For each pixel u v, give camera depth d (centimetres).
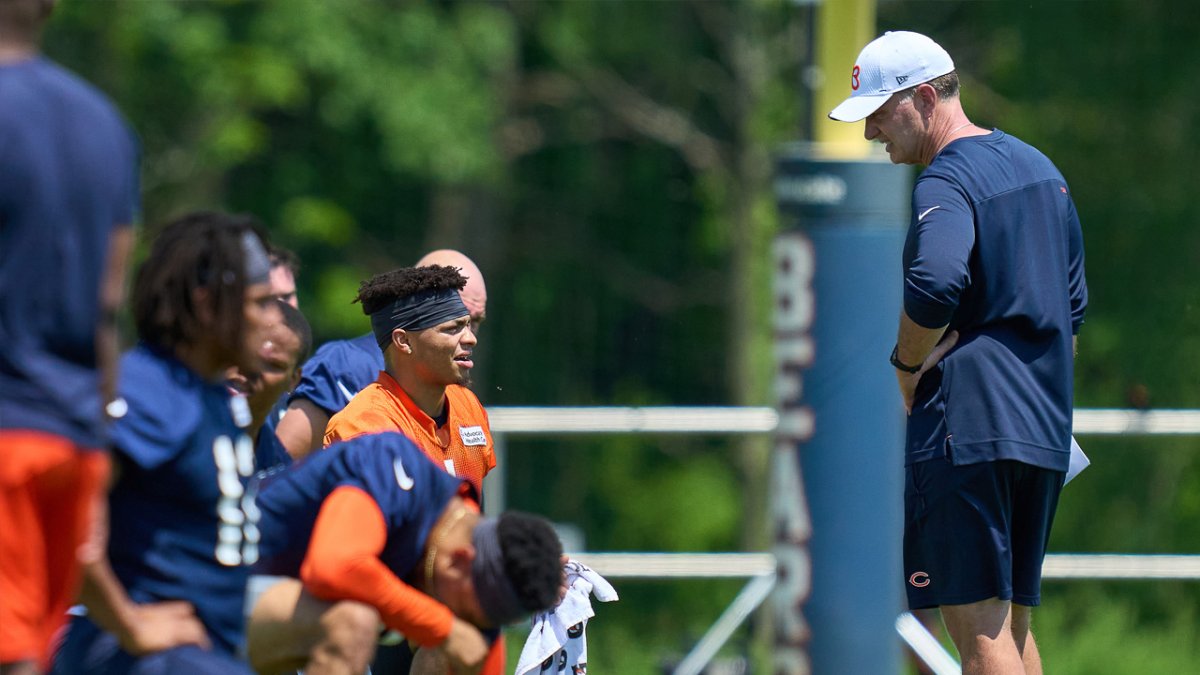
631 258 8712
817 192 2400
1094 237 7569
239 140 6538
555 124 8431
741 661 2869
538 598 1429
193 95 6525
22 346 1127
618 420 2730
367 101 6425
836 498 2409
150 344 1291
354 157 7562
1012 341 1641
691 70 8094
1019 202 1642
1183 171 7494
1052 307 1644
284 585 1447
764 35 7669
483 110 6656
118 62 6675
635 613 7188
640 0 7744
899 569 2441
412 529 1449
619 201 8725
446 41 6612
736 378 7712
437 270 1775
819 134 2461
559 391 8644
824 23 2456
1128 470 7325
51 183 1130
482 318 1989
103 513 1219
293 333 1557
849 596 2409
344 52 6341
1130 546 7212
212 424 1284
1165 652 6344
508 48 6894
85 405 1149
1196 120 7481
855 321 2400
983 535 1638
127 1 6256
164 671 1242
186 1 6366
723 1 7888
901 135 1711
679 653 3575
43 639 1176
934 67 1694
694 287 8725
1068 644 6344
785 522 2439
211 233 1281
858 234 2398
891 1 7906
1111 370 7488
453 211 7669
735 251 7731
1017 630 1736
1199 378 7350
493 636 1476
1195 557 2669
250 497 1332
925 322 1596
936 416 1653
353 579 1387
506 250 8525
